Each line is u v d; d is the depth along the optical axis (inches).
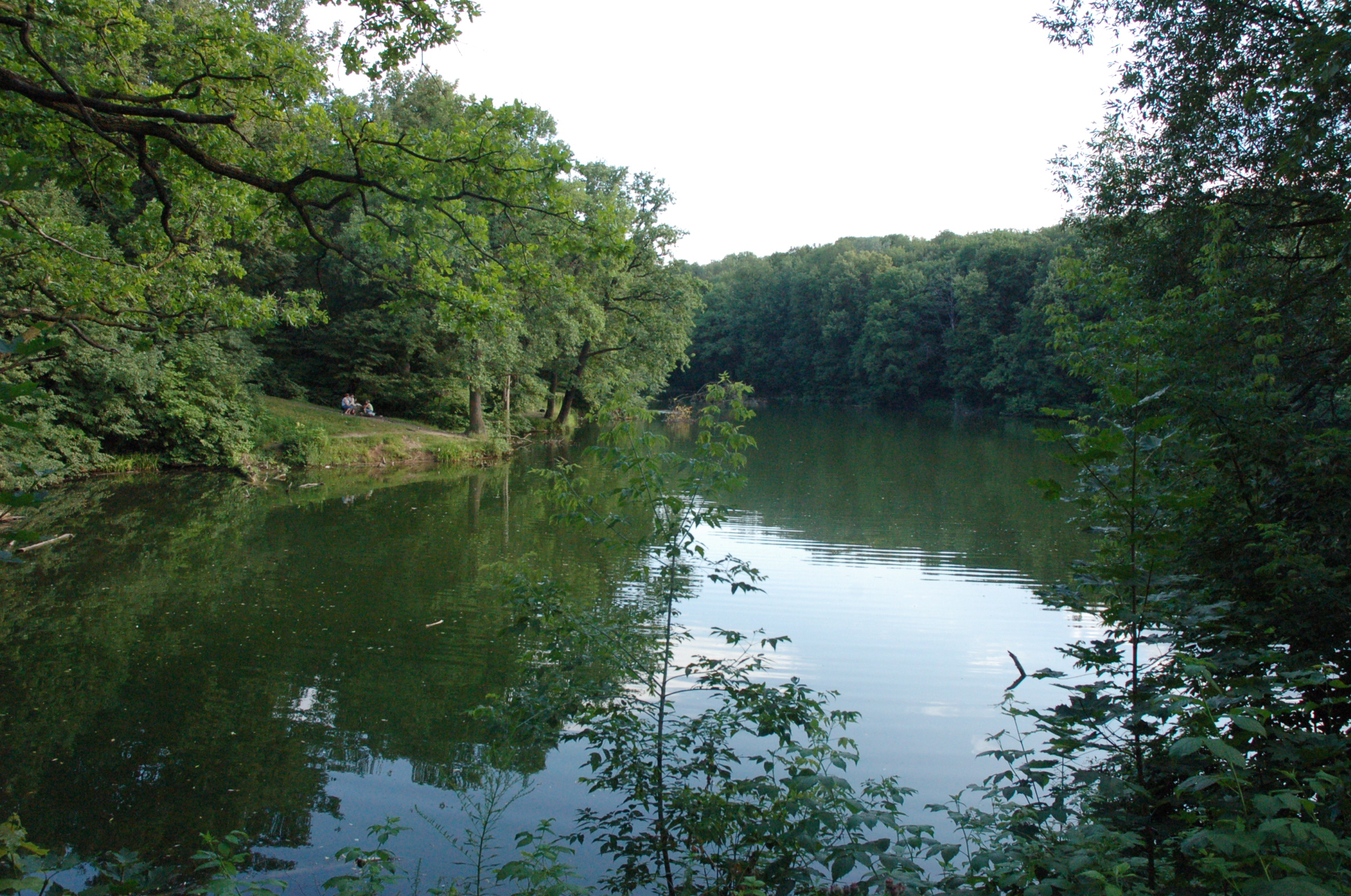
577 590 472.7
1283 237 389.4
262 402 1125.7
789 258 3449.8
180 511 725.9
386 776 265.0
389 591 482.3
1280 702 132.9
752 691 201.2
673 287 1384.1
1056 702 322.7
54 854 220.5
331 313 1398.9
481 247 348.8
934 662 370.6
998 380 2294.5
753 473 1071.6
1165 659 192.2
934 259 2955.2
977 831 184.4
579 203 901.2
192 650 380.8
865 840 171.9
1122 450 138.5
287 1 1311.5
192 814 242.1
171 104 334.6
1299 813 111.7
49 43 321.4
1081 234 511.2
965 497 879.1
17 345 97.0
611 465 212.7
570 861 213.9
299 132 351.3
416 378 1359.5
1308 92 223.5
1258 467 206.8
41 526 650.8
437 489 890.7
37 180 89.1
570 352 1332.4
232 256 448.5
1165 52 398.9
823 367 3031.5
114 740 289.3
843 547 631.8
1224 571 198.7
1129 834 131.9
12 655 371.6
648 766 195.0
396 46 302.4
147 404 906.1
